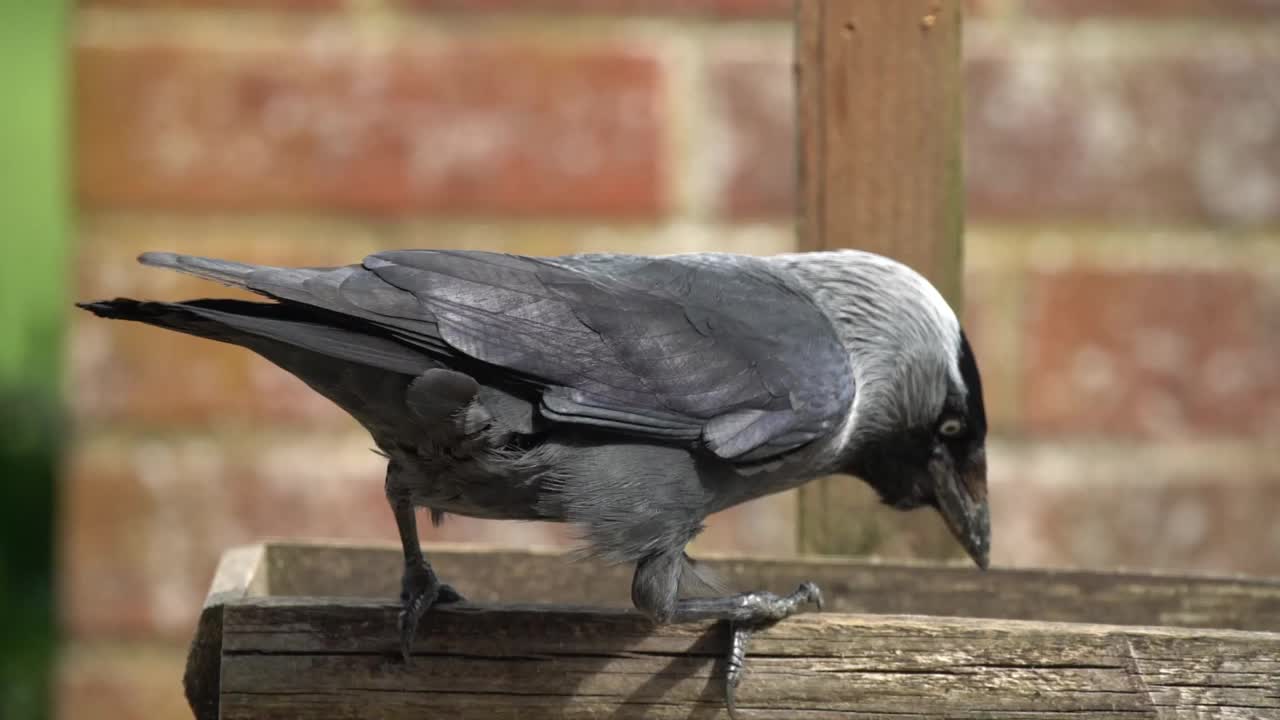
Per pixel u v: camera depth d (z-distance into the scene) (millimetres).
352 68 10742
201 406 10750
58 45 12594
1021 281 10844
